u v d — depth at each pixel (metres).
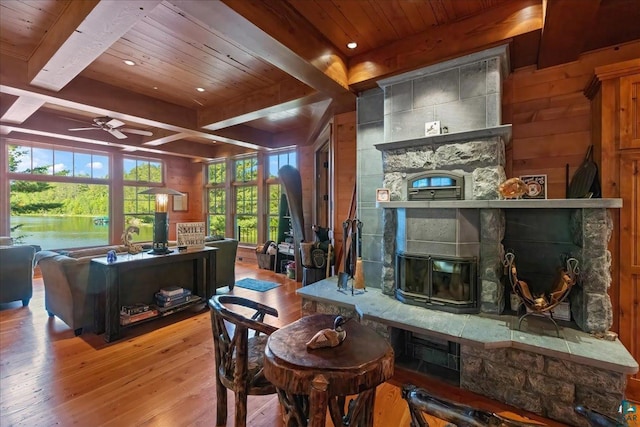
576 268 2.32
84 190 6.53
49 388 2.21
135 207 7.32
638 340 2.18
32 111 3.89
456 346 2.61
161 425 1.85
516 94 2.91
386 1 2.39
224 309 1.71
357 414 1.34
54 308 3.45
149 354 2.76
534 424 0.93
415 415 1.12
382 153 3.29
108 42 2.36
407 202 2.86
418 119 3.02
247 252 7.36
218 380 1.85
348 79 3.32
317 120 4.91
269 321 3.56
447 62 2.78
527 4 2.37
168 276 3.88
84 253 3.49
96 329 3.19
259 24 2.19
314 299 3.16
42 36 2.71
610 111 2.26
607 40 2.49
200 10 2.01
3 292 3.88
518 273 2.84
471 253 2.65
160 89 3.94
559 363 1.99
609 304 2.16
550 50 2.51
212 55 3.10
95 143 6.21
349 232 3.77
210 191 8.30
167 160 7.93
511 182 2.49
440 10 2.53
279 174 5.80
